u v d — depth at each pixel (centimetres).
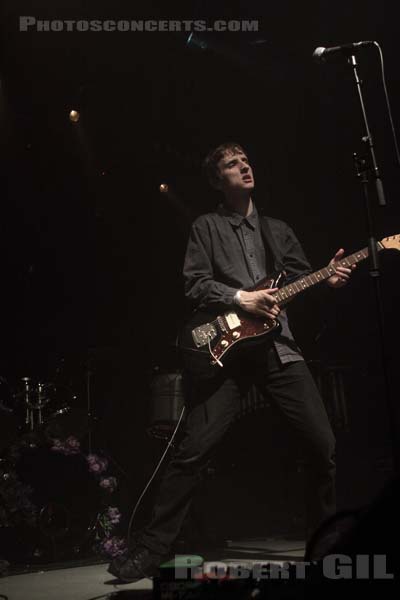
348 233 689
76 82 670
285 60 671
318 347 600
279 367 322
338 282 329
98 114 689
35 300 679
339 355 636
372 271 294
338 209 693
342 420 508
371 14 629
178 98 694
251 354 324
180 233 726
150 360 536
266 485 545
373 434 621
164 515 322
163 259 720
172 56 662
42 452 446
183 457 322
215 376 325
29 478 439
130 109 693
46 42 635
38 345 657
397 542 155
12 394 496
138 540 329
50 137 691
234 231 345
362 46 320
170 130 709
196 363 325
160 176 723
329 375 511
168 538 322
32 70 656
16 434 436
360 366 603
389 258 646
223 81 689
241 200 351
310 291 339
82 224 711
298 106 698
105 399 539
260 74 678
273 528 531
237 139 716
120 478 509
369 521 158
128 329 688
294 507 530
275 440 524
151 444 519
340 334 645
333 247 697
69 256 702
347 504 552
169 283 714
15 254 682
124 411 537
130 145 708
